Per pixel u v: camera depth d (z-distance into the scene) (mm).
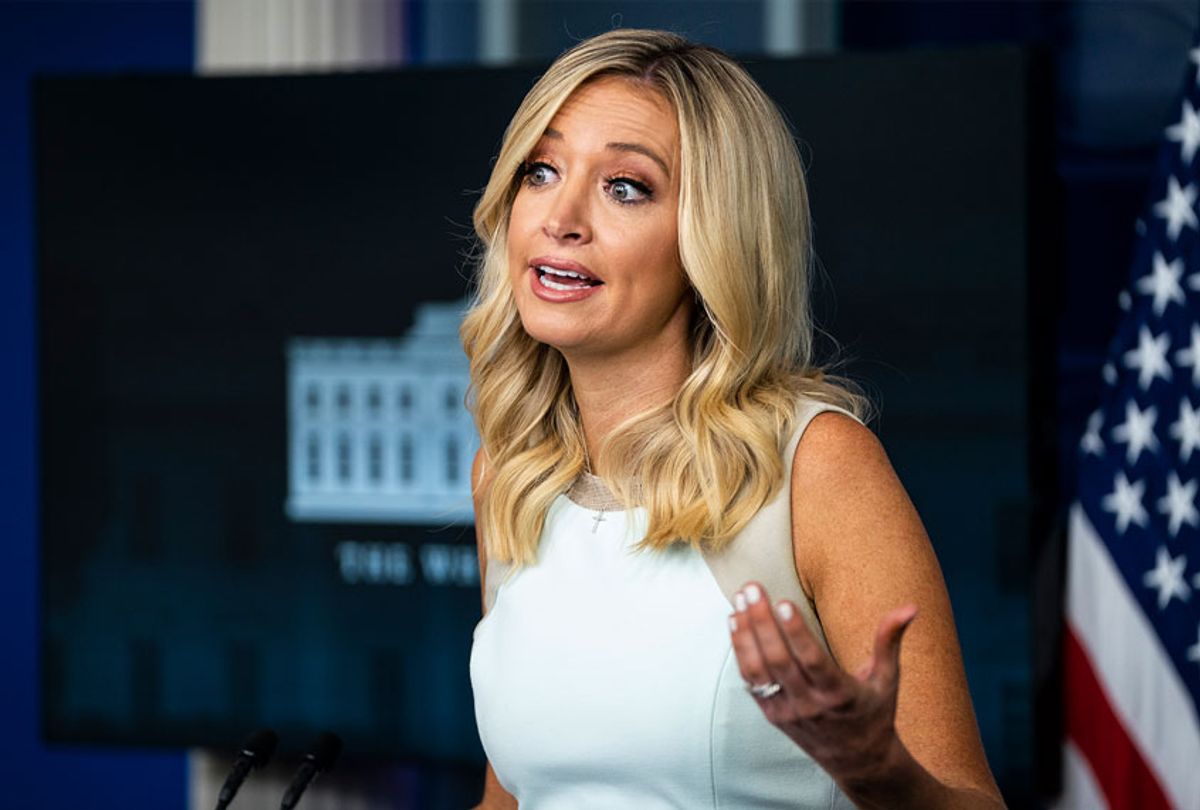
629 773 2193
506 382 2463
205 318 5270
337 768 5590
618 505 2305
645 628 2189
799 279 2283
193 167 5262
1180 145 4672
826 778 2201
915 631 2055
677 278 2225
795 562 2160
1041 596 4824
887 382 4777
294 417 5223
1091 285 4996
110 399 5348
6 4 5961
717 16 5316
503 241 2445
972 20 5117
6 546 5977
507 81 5039
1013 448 4715
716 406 2197
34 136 5355
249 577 5281
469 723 5152
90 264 5340
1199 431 4613
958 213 4723
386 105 5121
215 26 5539
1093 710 4734
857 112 4770
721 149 2158
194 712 5344
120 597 5379
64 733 5445
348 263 5168
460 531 5121
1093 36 4988
